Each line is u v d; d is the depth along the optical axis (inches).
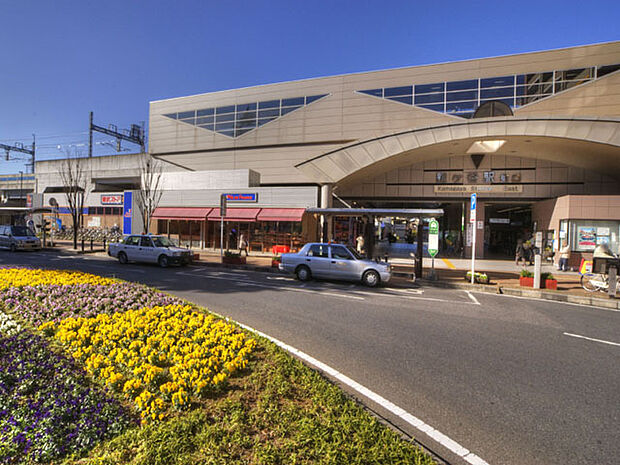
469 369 177.5
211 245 894.4
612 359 198.1
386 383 158.2
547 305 367.6
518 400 145.3
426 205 1249.4
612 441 117.2
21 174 1855.3
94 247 948.0
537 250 618.2
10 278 329.4
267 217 791.1
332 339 220.4
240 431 103.0
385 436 104.3
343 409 119.5
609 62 783.1
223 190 874.1
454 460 104.7
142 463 87.0
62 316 213.3
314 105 1021.2
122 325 193.6
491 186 968.3
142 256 592.4
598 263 435.2
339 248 470.9
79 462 88.9
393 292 412.5
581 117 684.7
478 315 304.3
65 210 1237.7
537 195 941.2
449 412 134.0
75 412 105.9
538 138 735.7
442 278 526.0
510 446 113.0
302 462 91.0
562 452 110.5
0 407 107.7
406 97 933.2
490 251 1334.9
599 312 339.0
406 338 227.0
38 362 140.7
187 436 98.9
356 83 979.3
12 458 89.6
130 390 124.2
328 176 847.7
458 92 887.7
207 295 350.6
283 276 517.7
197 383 124.8
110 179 1398.9
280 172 1071.0
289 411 115.6
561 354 204.5
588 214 704.4
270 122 1072.2
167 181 967.0
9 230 826.8
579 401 145.6
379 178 1048.8
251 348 173.6
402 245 1488.7
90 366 141.5
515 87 842.8
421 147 796.6
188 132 1190.3
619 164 796.0
